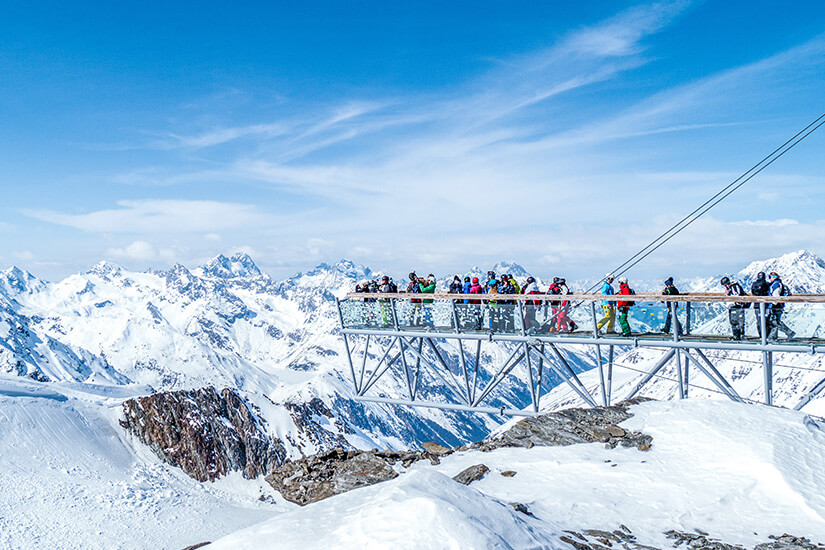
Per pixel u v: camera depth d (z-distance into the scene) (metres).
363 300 32.12
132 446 90.88
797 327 21.55
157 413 101.25
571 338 25.80
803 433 19.17
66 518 57.38
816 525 14.81
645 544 14.18
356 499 13.89
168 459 91.88
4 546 49.69
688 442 19.81
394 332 30.72
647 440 20.62
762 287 22.77
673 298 23.42
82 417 89.06
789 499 16.05
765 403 22.19
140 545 55.84
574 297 25.08
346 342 33.00
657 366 24.92
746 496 16.42
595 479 18.45
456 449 24.20
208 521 67.31
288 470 24.84
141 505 66.12
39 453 71.06
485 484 19.25
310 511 13.79
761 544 14.09
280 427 131.00
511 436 23.61
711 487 17.00
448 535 11.14
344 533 11.88
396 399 30.61
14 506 56.75
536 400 26.81
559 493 17.56
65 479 66.81
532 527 13.53
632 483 17.89
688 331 23.66
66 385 103.62
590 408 24.70
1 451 67.56
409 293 29.98
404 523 11.59
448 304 29.12
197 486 85.25
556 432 22.95
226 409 119.50
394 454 24.47
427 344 31.23
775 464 17.28
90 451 79.19
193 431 100.75
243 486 94.00
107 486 68.88
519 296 26.19
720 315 23.03
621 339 24.61
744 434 19.39
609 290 25.61
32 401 84.31
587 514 16.14
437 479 13.94
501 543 11.47
